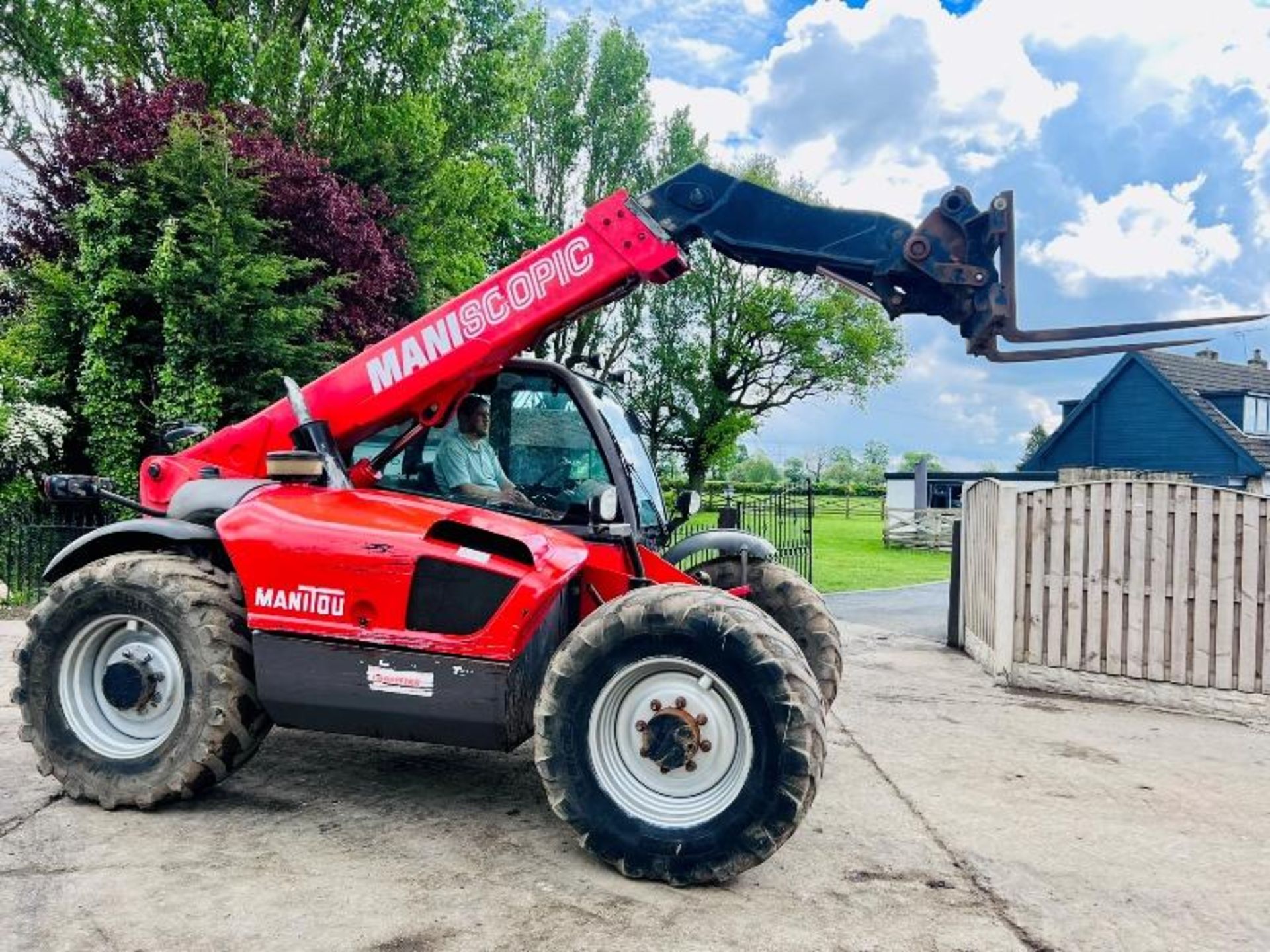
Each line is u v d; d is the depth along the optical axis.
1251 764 5.09
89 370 10.10
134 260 10.29
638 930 2.78
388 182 14.59
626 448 4.53
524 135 30.70
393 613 3.43
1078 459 33.53
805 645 4.78
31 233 11.26
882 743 5.30
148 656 3.71
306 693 3.50
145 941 2.58
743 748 3.10
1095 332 3.55
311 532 3.52
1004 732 5.67
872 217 3.85
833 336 33.59
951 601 9.05
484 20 19.30
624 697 3.26
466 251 18.20
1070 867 3.49
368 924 2.74
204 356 9.94
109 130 10.66
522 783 4.14
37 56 14.67
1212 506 6.41
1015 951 2.78
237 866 3.13
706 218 3.94
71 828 3.42
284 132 13.77
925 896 3.16
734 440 33.25
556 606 3.70
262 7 14.89
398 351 4.05
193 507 3.92
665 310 32.62
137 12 14.04
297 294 10.97
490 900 2.95
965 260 3.65
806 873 3.32
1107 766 4.96
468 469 4.18
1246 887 3.36
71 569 4.07
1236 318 3.45
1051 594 7.01
